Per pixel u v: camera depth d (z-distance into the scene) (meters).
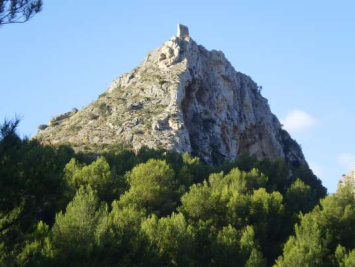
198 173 77.25
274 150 130.25
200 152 103.75
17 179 25.89
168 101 104.62
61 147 85.50
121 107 106.12
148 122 98.44
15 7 28.34
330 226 52.72
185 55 117.38
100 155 84.88
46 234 36.44
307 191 68.88
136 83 114.31
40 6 28.88
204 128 111.19
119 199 58.44
